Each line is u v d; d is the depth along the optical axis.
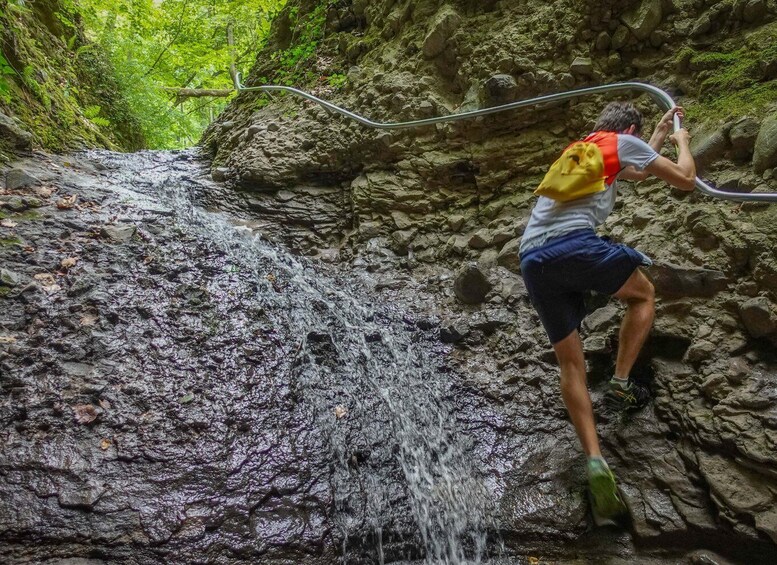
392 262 4.00
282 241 4.29
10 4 5.58
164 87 10.60
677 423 2.44
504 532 2.28
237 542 2.08
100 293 3.00
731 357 2.42
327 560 2.12
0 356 2.49
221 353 2.87
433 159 4.18
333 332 3.28
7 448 2.16
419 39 4.62
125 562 1.94
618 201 3.30
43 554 1.90
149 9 10.05
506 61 3.90
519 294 3.34
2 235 3.25
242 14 10.48
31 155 4.70
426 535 2.28
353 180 4.61
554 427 2.69
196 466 2.30
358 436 2.62
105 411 2.41
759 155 2.65
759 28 3.16
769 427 2.18
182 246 3.65
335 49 5.79
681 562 2.18
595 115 3.63
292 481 2.34
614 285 2.24
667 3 3.45
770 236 2.46
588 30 3.70
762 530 2.04
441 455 2.63
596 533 2.28
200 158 6.03
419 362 3.16
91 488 2.11
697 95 3.25
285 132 4.95
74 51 7.73
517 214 3.80
